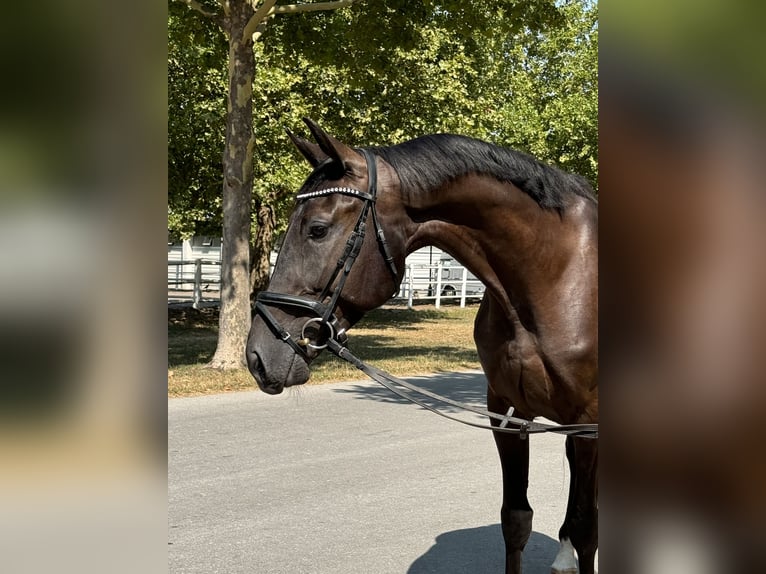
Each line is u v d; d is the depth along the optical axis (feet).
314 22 37.81
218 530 15.38
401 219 8.71
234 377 33.01
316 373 36.58
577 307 9.00
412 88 50.44
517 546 10.24
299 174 48.55
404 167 8.73
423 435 24.50
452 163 8.79
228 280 34.55
